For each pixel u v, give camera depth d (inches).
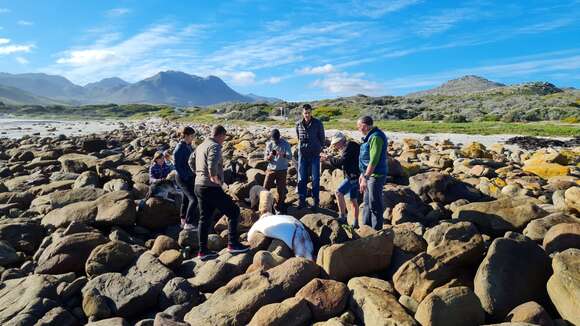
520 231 281.3
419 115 2207.2
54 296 225.1
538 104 2491.4
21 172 604.4
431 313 178.4
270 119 2420.0
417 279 210.1
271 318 188.4
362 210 322.0
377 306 188.9
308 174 378.9
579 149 791.7
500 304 194.2
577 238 231.9
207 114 3122.5
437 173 397.7
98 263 254.8
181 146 329.4
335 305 199.2
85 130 1872.5
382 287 211.6
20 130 1839.3
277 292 210.4
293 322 190.4
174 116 3275.1
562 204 336.8
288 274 219.8
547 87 4537.4
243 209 336.5
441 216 336.8
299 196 378.0
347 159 317.4
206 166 272.5
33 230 320.8
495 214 290.4
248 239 288.8
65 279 242.5
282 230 275.3
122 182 430.9
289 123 2038.6
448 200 379.9
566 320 181.5
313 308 198.7
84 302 217.0
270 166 374.6
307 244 276.2
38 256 291.3
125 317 216.7
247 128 1745.8
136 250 282.2
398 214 327.3
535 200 361.4
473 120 1987.0
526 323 165.2
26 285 231.9
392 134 1309.1
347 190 321.4
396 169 475.8
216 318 198.2
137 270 252.2
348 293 206.7
